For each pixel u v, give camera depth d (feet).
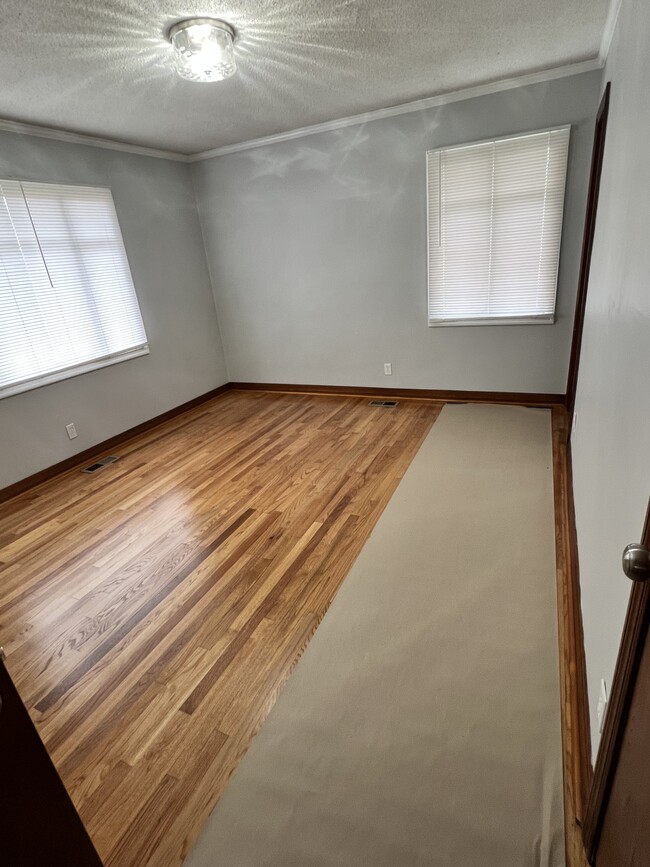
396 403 14.37
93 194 11.90
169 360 14.84
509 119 10.94
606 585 4.09
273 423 13.80
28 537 8.99
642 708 2.57
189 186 15.02
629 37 5.73
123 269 12.96
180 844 4.05
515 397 13.29
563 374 12.54
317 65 8.56
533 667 5.34
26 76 7.72
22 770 2.49
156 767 4.67
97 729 5.10
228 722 5.07
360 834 4.00
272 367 16.66
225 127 12.01
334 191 13.39
